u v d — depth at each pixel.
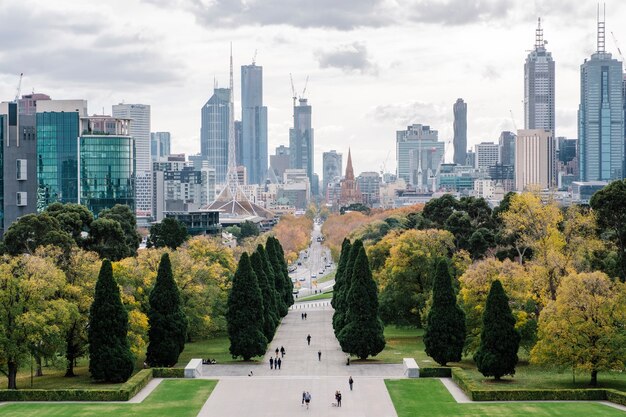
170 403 186.50
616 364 191.12
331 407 182.12
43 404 185.62
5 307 192.88
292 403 186.38
